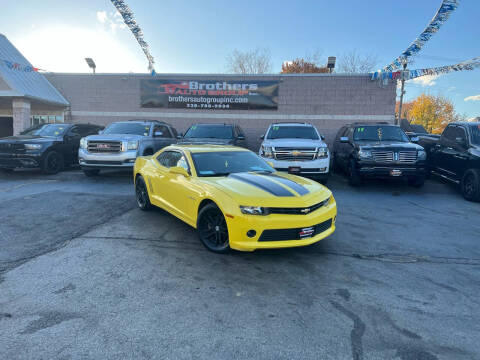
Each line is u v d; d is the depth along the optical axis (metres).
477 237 5.44
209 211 4.49
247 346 2.57
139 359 2.40
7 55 14.36
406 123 23.03
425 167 8.91
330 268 4.11
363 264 4.25
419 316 3.06
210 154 5.55
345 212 6.91
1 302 3.13
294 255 4.50
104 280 3.63
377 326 2.88
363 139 9.93
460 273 4.04
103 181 9.95
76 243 4.74
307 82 15.36
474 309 3.20
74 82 16.59
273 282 3.69
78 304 3.12
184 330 2.76
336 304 3.24
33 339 2.59
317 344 2.61
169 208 5.51
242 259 4.31
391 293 3.49
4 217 5.97
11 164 10.52
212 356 2.45
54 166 11.12
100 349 2.50
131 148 9.76
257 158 5.96
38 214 6.20
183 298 3.29
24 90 13.73
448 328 2.87
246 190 4.35
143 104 16.36
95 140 9.75
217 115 16.02
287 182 4.80
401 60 12.00
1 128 17.30
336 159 12.03
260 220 4.00
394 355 2.50
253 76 15.62
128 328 2.77
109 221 5.86
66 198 7.53
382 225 6.02
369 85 14.99
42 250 4.45
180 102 16.16
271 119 15.73
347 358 2.46
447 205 7.75
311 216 4.25
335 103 15.28
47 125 12.24
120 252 4.45
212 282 3.65
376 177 9.00
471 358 2.49
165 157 6.10
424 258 4.50
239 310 3.09
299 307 3.17
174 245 4.75
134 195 8.02
